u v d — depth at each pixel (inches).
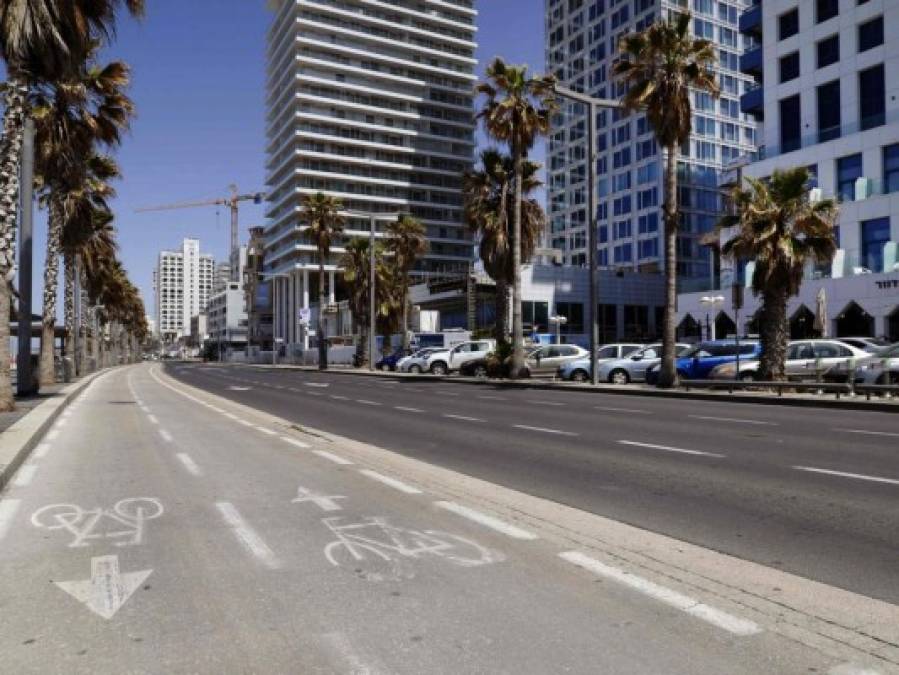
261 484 336.8
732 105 3395.7
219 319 7234.3
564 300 2588.6
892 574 198.5
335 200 2381.9
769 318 914.1
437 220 4931.1
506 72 1279.5
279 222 4904.0
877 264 1485.0
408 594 185.2
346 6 4670.3
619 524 256.2
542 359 1353.3
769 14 1870.1
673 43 983.6
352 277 2282.2
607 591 185.9
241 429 582.9
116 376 1985.7
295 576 200.7
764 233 887.7
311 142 4517.7
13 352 1780.3
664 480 342.6
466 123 5068.9
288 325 4923.7
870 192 1560.0
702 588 187.5
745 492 311.3
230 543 235.1
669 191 999.0
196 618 170.2
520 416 679.7
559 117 3833.7
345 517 269.1
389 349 2465.6
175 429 584.1
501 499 299.9
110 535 246.5
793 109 1820.9
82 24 616.4
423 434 545.3
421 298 2728.8
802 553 219.1
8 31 572.4
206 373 2214.6
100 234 1875.0
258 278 5826.8
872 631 158.7
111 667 144.9
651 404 813.2
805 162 1720.0
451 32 5152.6
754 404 804.0
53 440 513.3
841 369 847.1
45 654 151.3
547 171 3946.9
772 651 149.2
